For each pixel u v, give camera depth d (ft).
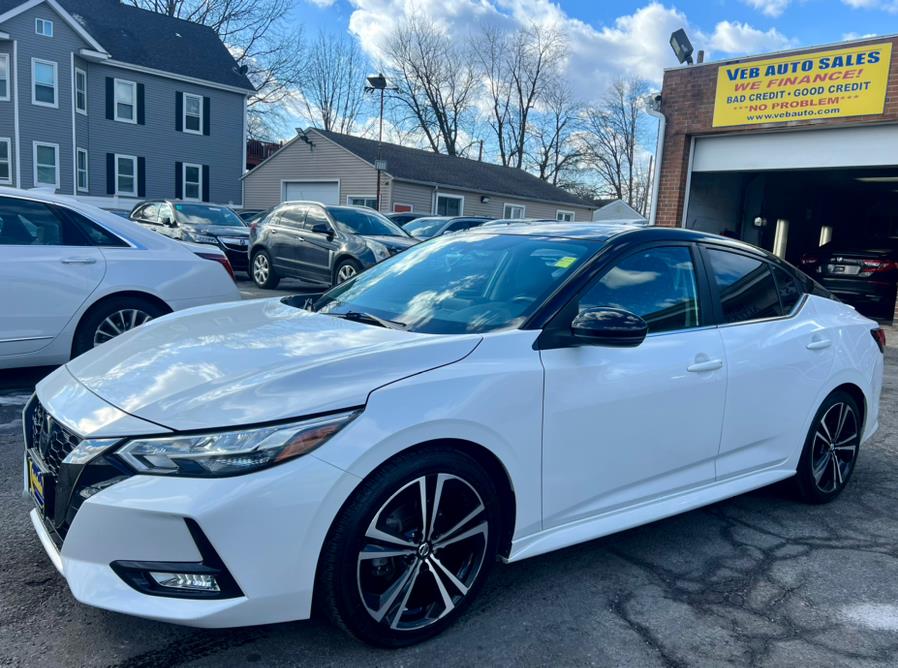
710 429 10.78
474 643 8.25
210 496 6.78
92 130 94.12
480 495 8.39
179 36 107.14
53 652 7.67
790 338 12.08
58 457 7.68
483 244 11.91
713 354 10.75
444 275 11.25
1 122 85.92
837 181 52.44
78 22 89.20
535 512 8.92
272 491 6.93
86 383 8.45
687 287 11.01
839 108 35.83
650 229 11.08
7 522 10.57
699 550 11.03
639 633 8.61
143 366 8.54
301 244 40.83
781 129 38.42
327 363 7.89
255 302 12.31
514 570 10.13
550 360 8.94
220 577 6.89
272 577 7.04
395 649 8.02
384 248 38.29
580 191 201.16
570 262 10.17
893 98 33.99
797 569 10.48
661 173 43.52
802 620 9.07
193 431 7.02
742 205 48.47
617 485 9.77
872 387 13.80
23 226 17.06
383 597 7.80
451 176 97.30
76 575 7.06
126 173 98.37
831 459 13.14
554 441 8.92
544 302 9.43
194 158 104.99
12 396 17.24
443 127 177.88
